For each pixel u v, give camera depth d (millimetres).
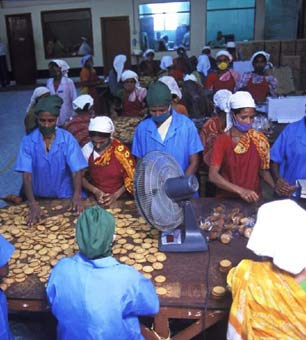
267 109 3910
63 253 1786
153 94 2324
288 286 1147
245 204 2178
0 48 12609
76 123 3166
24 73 13289
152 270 1636
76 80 12828
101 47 13242
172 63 7359
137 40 12992
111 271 1261
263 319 1171
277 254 1155
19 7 12891
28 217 2131
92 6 12828
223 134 2301
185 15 12672
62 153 2359
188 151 2461
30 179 2383
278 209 1195
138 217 2109
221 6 12414
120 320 1241
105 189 2482
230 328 1243
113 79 5977
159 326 1499
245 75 4652
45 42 13320
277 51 7449
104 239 1269
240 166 2275
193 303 1447
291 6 10633
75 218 2133
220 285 1524
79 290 1246
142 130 2479
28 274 1648
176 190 1667
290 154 2463
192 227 1766
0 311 1436
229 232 1879
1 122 8070
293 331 1139
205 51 9102
